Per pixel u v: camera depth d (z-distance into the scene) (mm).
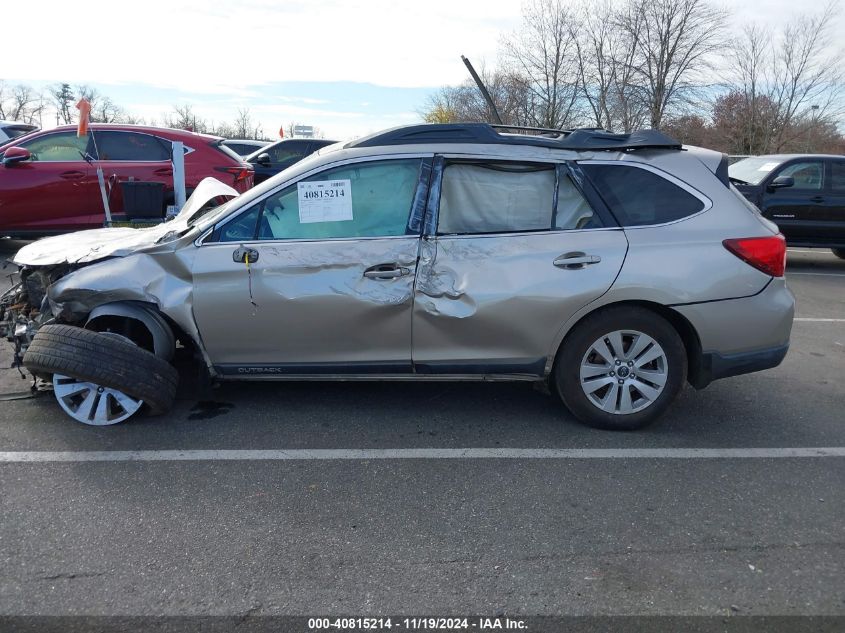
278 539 2906
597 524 3066
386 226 3932
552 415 4328
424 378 4035
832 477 3572
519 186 3949
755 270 3854
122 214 8797
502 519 3098
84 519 3031
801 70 32594
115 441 3844
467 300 3830
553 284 3809
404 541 2908
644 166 3957
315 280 3861
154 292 3936
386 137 4035
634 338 3932
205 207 4867
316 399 4535
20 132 12617
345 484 3400
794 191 10586
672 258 3811
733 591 2607
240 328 3939
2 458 3600
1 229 8531
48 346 3809
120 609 2455
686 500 3297
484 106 34500
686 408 4539
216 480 3416
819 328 6941
